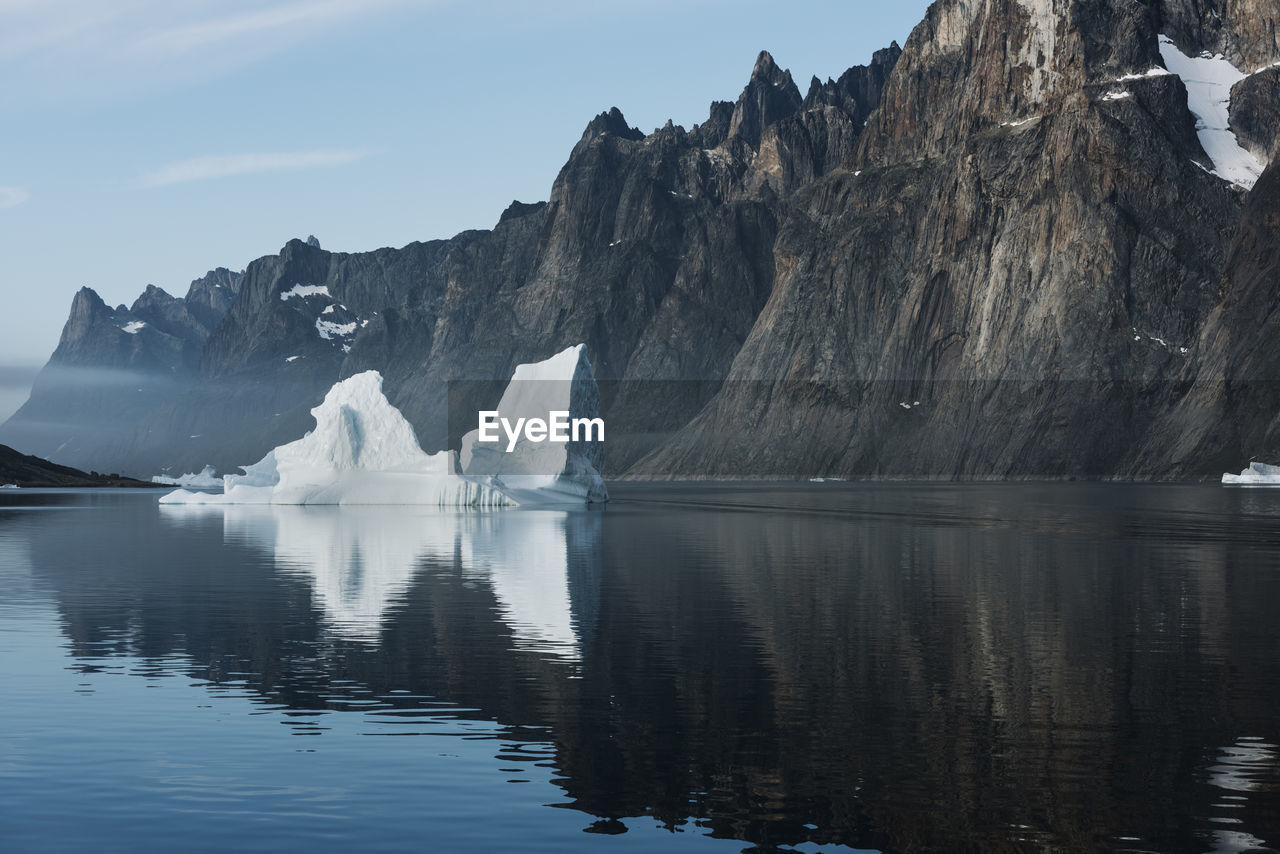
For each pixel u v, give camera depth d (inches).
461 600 1640.0
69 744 860.0
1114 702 987.3
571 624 1417.3
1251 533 3179.1
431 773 791.7
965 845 659.4
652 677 1090.7
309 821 701.3
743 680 1077.8
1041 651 1230.3
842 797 740.7
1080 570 2098.9
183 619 1451.8
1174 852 648.4
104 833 682.2
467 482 4387.3
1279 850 651.5
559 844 666.2
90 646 1254.3
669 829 686.5
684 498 6456.7
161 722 923.4
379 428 4584.2
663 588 1796.3
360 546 2598.4
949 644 1270.9
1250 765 803.4
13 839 672.4
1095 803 727.1
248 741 869.2
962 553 2506.2
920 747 849.5
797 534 3161.9
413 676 1096.2
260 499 4618.6
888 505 5334.6
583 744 861.2
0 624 1412.4
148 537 2903.5
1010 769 796.0
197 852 653.9
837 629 1378.0
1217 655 1203.2
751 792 751.1
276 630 1365.7
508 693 1025.5
